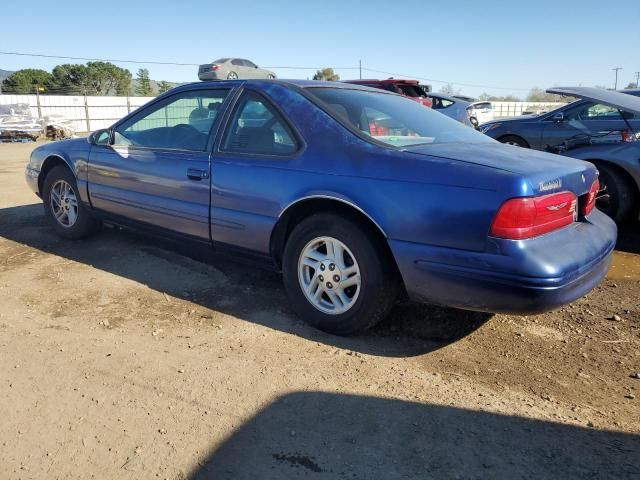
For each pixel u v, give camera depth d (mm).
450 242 2760
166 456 2244
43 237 5422
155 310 3676
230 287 4094
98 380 2801
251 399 2639
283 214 3354
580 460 2227
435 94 15102
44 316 3564
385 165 2994
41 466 2188
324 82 3877
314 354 3092
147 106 4391
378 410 2555
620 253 5199
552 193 2760
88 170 4758
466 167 2789
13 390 2705
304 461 2221
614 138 5867
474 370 2947
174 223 4055
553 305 2670
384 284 3076
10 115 25156
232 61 22406
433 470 2172
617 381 2852
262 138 3561
